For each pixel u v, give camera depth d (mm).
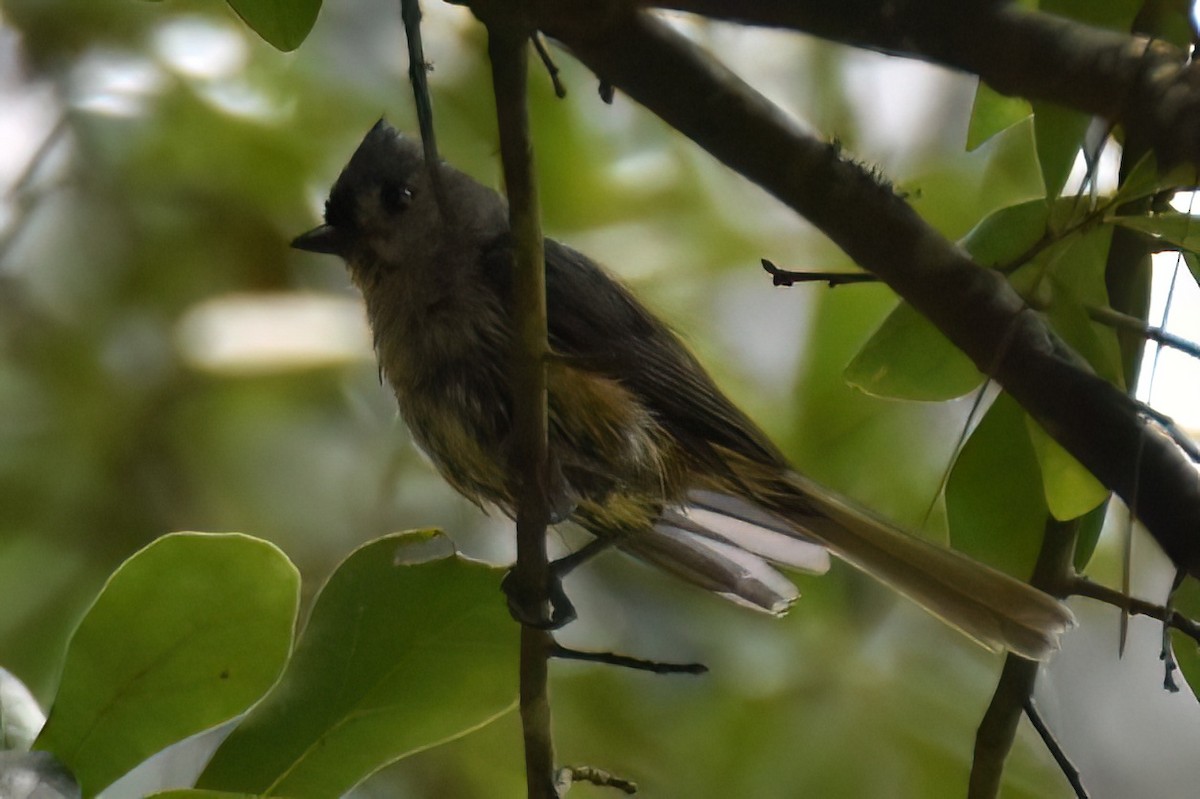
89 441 10547
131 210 10844
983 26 4641
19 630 9953
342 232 7867
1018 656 6242
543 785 5305
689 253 10227
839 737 10336
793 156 5383
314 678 5164
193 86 10414
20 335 10727
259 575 4723
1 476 10312
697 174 10477
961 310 5352
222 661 4734
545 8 5168
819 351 9430
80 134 10688
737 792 10156
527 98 4641
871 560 7211
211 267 10875
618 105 10484
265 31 4840
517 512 5238
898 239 5371
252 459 10648
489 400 7383
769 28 4844
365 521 10625
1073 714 10977
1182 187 4918
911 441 9508
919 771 10297
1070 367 5262
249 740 5078
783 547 7621
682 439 7602
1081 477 5688
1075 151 5344
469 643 5270
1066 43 4629
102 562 10266
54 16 10727
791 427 9516
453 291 7496
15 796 4418
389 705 5195
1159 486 5195
